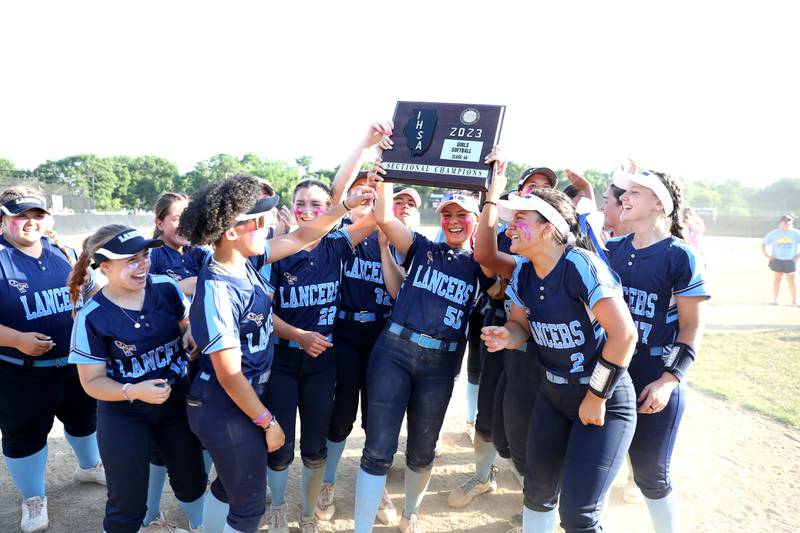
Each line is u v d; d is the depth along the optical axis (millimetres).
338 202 4016
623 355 2758
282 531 3896
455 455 5352
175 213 4582
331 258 3900
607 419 2980
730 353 8852
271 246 3475
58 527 3998
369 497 3531
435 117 3674
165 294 3395
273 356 3629
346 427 4273
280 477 3828
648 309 3377
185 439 3426
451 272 3730
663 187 3361
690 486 4684
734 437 5680
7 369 3795
